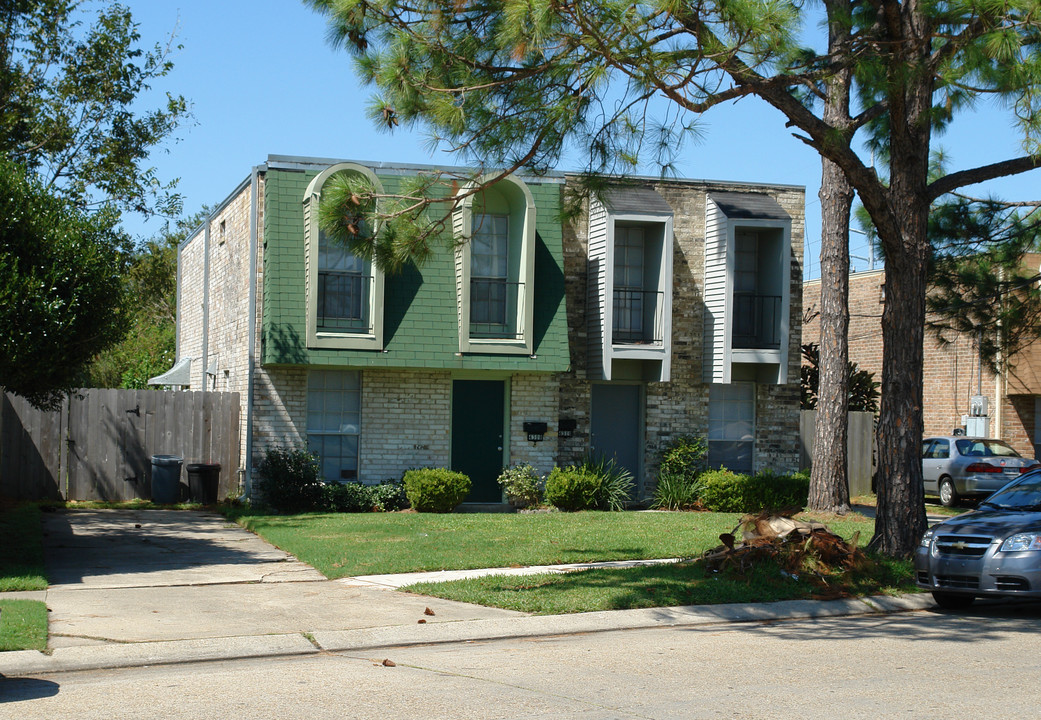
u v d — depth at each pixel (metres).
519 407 20.23
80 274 12.21
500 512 19.48
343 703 6.68
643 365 21.14
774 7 9.57
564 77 10.35
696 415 21.48
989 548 10.36
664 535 15.44
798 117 11.35
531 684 7.29
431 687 7.17
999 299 19.61
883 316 12.87
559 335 19.83
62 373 12.64
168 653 8.18
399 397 19.70
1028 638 9.27
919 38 11.02
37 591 10.70
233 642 8.59
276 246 18.61
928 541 11.00
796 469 22.03
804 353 27.05
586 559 13.17
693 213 21.61
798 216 22.19
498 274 20.00
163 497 19.61
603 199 11.50
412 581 11.73
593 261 20.64
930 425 30.17
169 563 12.87
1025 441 28.39
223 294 22.22
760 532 12.06
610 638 9.23
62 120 21.64
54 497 19.67
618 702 6.74
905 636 9.34
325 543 14.28
